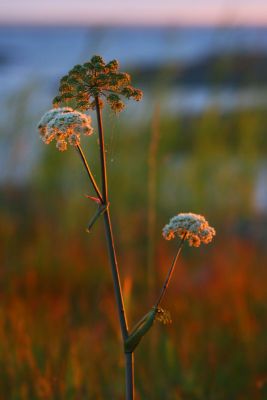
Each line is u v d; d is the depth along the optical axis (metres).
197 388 4.91
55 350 5.18
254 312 7.07
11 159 12.01
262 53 11.59
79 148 2.55
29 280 8.42
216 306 7.44
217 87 11.71
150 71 11.52
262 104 11.66
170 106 11.46
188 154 11.73
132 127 11.29
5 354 4.89
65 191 11.67
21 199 12.49
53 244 10.12
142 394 4.75
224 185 11.69
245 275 8.45
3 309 6.38
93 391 4.53
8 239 10.09
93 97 2.56
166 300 7.92
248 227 12.35
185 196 11.59
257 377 5.17
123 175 11.22
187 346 5.85
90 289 8.59
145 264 9.68
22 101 11.99
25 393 4.43
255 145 11.70
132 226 10.67
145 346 5.58
